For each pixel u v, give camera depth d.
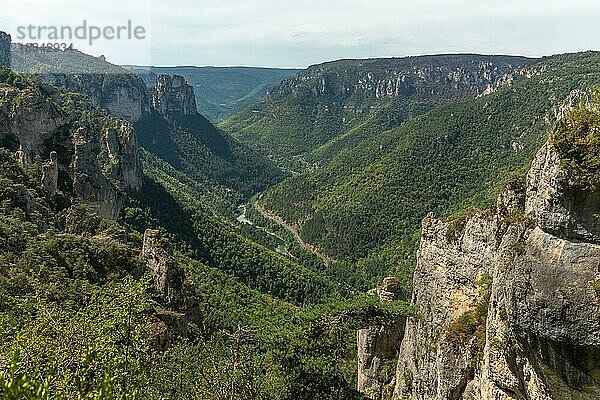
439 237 32.50
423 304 33.91
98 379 22.30
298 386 38.62
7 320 29.06
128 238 73.50
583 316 17.47
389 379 41.00
